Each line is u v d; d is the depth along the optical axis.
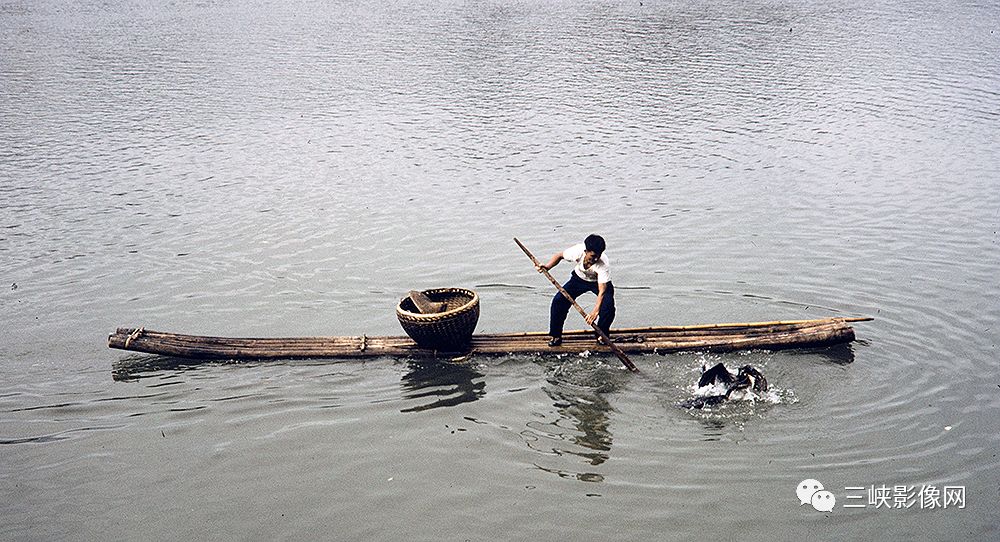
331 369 12.70
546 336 13.27
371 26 42.91
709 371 11.70
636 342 12.91
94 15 47.47
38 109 28.67
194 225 18.73
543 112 27.16
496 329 13.96
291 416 11.54
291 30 42.31
